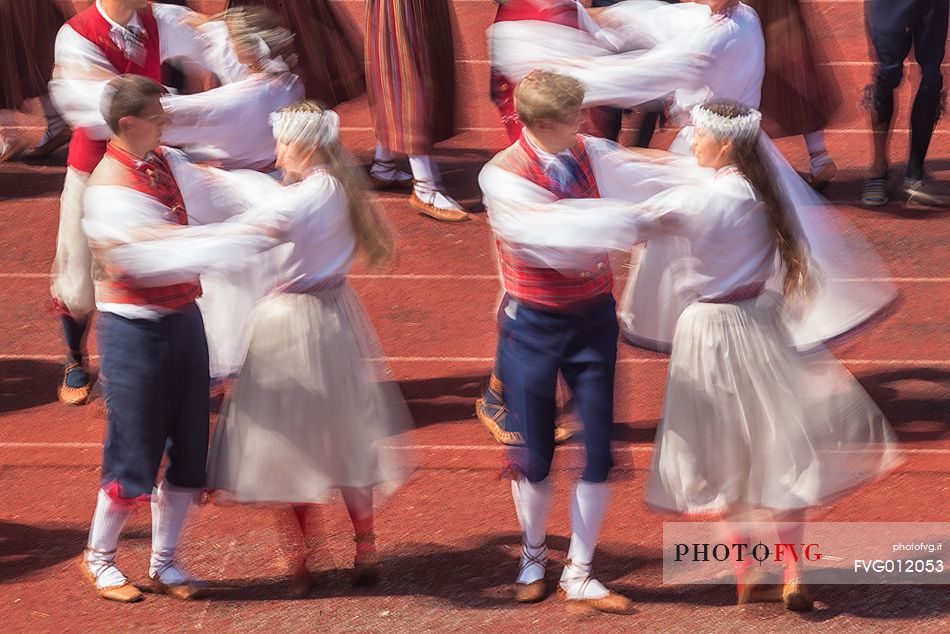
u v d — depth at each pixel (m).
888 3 27.53
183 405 16.12
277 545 18.33
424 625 16.38
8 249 28.20
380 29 27.80
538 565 16.95
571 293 15.69
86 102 19.62
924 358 23.33
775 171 16.08
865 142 32.75
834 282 19.09
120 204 15.16
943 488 19.36
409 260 27.58
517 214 15.28
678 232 15.30
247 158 19.84
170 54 20.98
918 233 27.84
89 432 21.59
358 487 16.50
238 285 17.88
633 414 21.91
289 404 15.95
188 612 16.70
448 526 18.80
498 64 23.67
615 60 20.36
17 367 23.86
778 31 27.19
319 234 15.67
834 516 18.77
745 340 15.70
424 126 28.42
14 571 17.70
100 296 15.70
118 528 16.78
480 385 22.98
